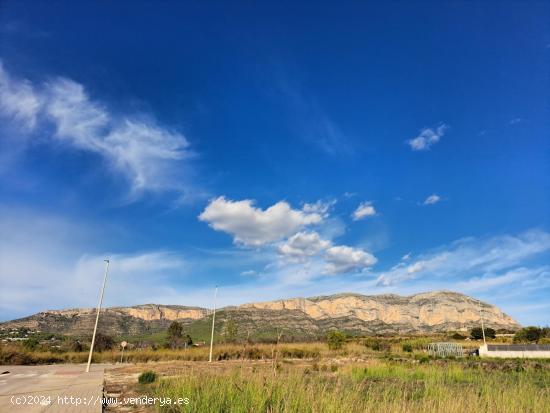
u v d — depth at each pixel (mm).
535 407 9797
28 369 31109
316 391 10398
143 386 17344
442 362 34594
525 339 77562
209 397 10000
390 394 10961
